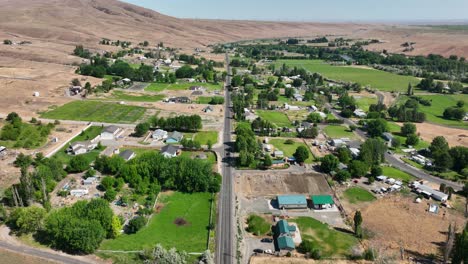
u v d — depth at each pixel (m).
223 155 131.50
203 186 104.06
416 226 90.94
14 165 115.25
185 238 83.81
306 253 79.06
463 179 117.25
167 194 103.06
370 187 110.69
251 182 112.44
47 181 100.12
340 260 77.44
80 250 76.50
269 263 76.00
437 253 80.56
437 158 123.75
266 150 136.88
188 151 133.25
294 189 108.69
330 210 97.88
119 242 80.94
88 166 115.06
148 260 71.50
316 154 134.38
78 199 98.12
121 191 102.69
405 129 157.25
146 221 89.00
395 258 78.38
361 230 86.56
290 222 91.56
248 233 87.19
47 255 74.56
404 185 112.31
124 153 122.81
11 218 84.44
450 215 96.12
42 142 135.25
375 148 126.50
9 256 73.62
